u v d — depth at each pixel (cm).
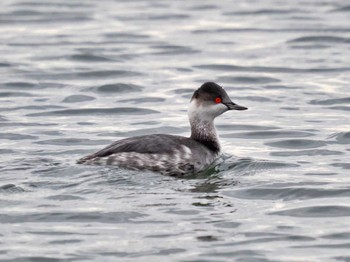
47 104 2180
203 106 1630
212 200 1380
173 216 1298
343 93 2288
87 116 2072
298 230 1255
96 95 2288
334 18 3322
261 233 1241
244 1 3775
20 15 3406
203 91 1638
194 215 1305
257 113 2103
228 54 2783
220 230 1250
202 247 1188
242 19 3366
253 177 1527
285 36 3031
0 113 2080
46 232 1234
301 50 2831
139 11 3544
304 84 2400
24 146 1753
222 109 1627
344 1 3709
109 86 2358
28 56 2722
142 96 2270
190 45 2908
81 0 3794
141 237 1219
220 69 2591
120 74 2517
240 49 2850
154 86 2380
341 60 2678
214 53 2791
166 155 1523
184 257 1154
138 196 1383
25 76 2470
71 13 3472
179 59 2719
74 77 2477
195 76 2498
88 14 3450
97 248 1181
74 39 2981
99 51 2803
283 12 3488
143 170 1498
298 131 1909
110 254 1162
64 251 1170
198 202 1366
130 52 2798
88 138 1841
